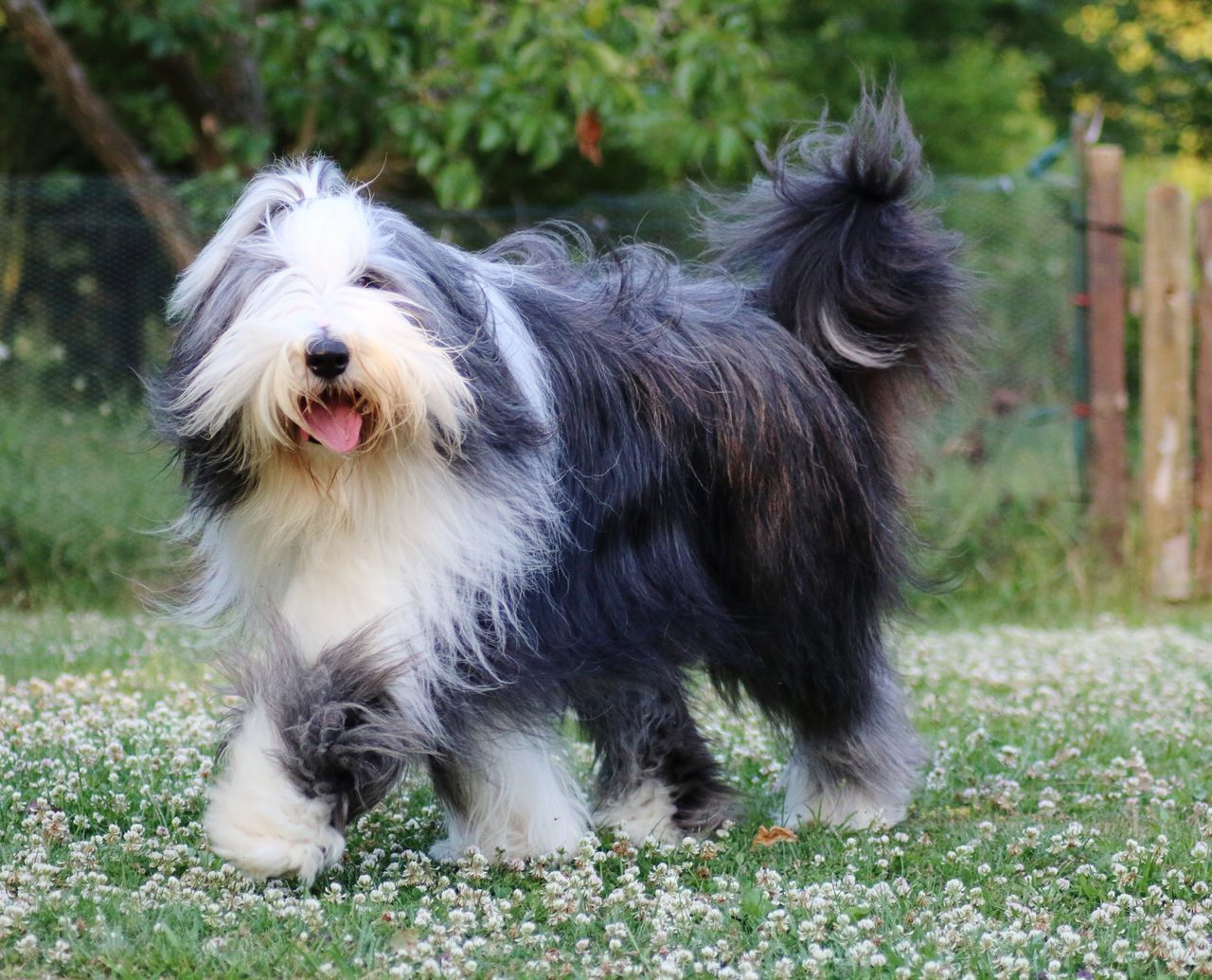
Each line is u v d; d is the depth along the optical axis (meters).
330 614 4.26
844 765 5.55
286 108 12.48
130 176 11.66
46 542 10.60
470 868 4.59
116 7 12.52
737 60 11.75
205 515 4.46
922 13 21.08
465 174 11.44
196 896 4.28
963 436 11.04
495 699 4.41
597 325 4.92
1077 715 6.99
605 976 3.82
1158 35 21.09
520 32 11.19
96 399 11.25
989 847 5.04
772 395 5.16
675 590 4.96
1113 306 10.69
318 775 4.16
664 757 5.38
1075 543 10.80
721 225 5.88
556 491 4.57
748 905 4.36
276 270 4.16
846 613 5.41
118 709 6.55
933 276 5.53
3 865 4.48
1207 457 10.83
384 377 3.92
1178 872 4.62
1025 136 21.70
